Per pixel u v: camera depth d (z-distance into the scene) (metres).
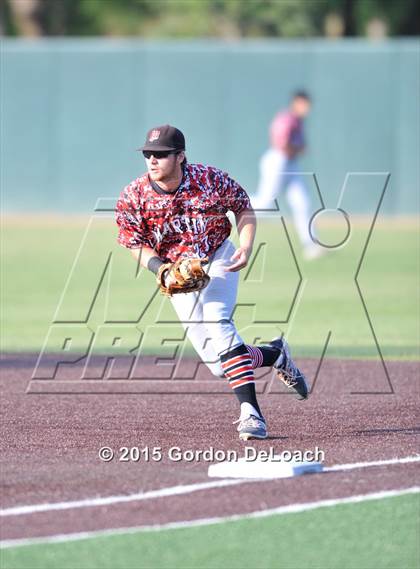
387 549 12.24
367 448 16.94
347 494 14.19
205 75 68.19
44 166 69.06
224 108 68.19
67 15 94.56
